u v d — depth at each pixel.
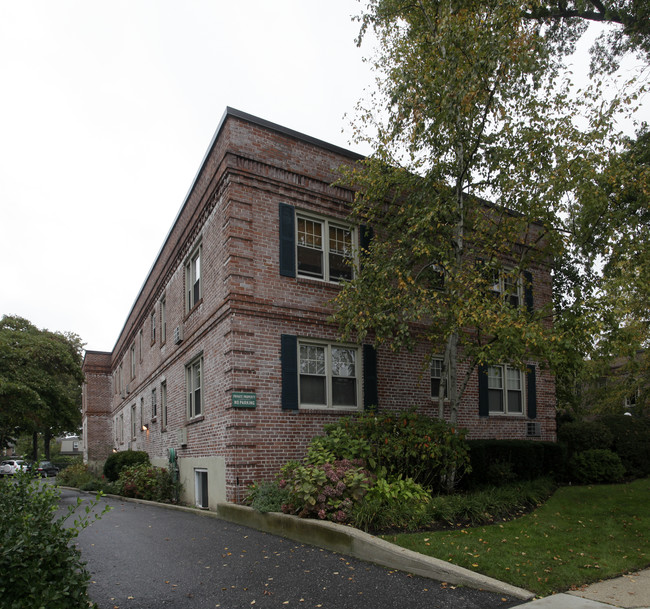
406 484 9.23
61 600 4.34
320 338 12.47
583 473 14.87
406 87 10.41
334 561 7.03
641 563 6.95
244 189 11.97
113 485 17.39
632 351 9.53
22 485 5.38
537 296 16.31
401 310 10.85
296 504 8.65
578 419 22.73
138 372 23.67
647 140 13.12
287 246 12.32
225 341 11.58
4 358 26.16
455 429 10.85
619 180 10.19
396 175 11.02
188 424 14.26
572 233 10.65
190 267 15.36
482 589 5.93
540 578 6.18
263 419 11.28
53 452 64.19
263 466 11.08
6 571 4.19
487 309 9.41
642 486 14.30
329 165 13.39
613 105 9.90
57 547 4.61
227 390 11.28
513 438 15.73
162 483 14.79
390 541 7.27
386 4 11.11
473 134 10.59
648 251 9.89
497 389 15.90
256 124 12.38
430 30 10.74
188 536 8.89
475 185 11.12
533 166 10.52
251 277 11.70
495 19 9.69
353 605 5.53
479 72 9.70
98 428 34.53
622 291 9.78
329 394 12.44
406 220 11.35
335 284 12.97
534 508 10.41
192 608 5.51
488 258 11.91
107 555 7.70
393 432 10.49
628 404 24.89
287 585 6.15
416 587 6.04
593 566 6.68
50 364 28.58
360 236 13.35
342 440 10.21
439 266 11.88
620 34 15.29
